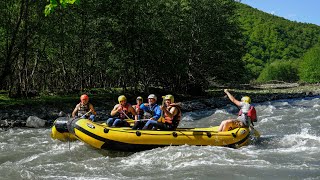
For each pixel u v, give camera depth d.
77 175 7.93
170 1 35.75
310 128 14.31
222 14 38.94
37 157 9.65
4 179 7.61
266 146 10.77
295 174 7.73
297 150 10.10
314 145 10.87
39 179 7.62
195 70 37.00
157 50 30.91
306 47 147.50
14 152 10.37
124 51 30.48
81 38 30.31
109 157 9.55
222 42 38.19
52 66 37.53
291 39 149.25
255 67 133.12
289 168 8.19
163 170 8.19
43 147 11.01
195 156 9.15
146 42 30.52
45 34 24.98
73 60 33.56
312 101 29.55
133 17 29.34
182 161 8.80
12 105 20.97
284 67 117.81
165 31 34.19
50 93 29.47
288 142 11.20
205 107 25.80
